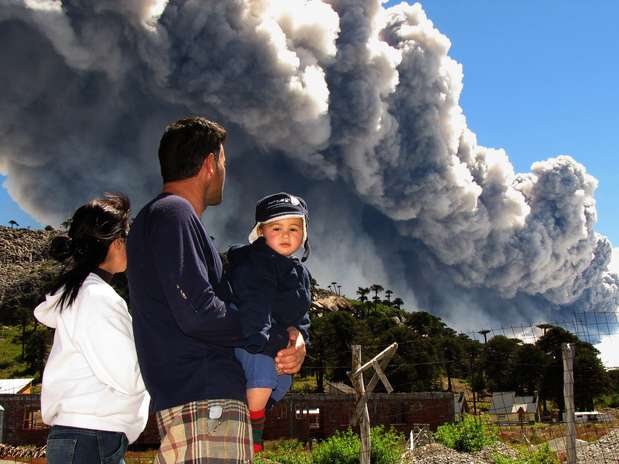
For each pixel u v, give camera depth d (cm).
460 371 8569
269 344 250
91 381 272
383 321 11500
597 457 1495
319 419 3966
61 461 264
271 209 271
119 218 301
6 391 4719
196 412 227
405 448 2178
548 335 7550
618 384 6288
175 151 265
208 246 251
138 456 2652
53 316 289
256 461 1706
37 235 19462
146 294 241
